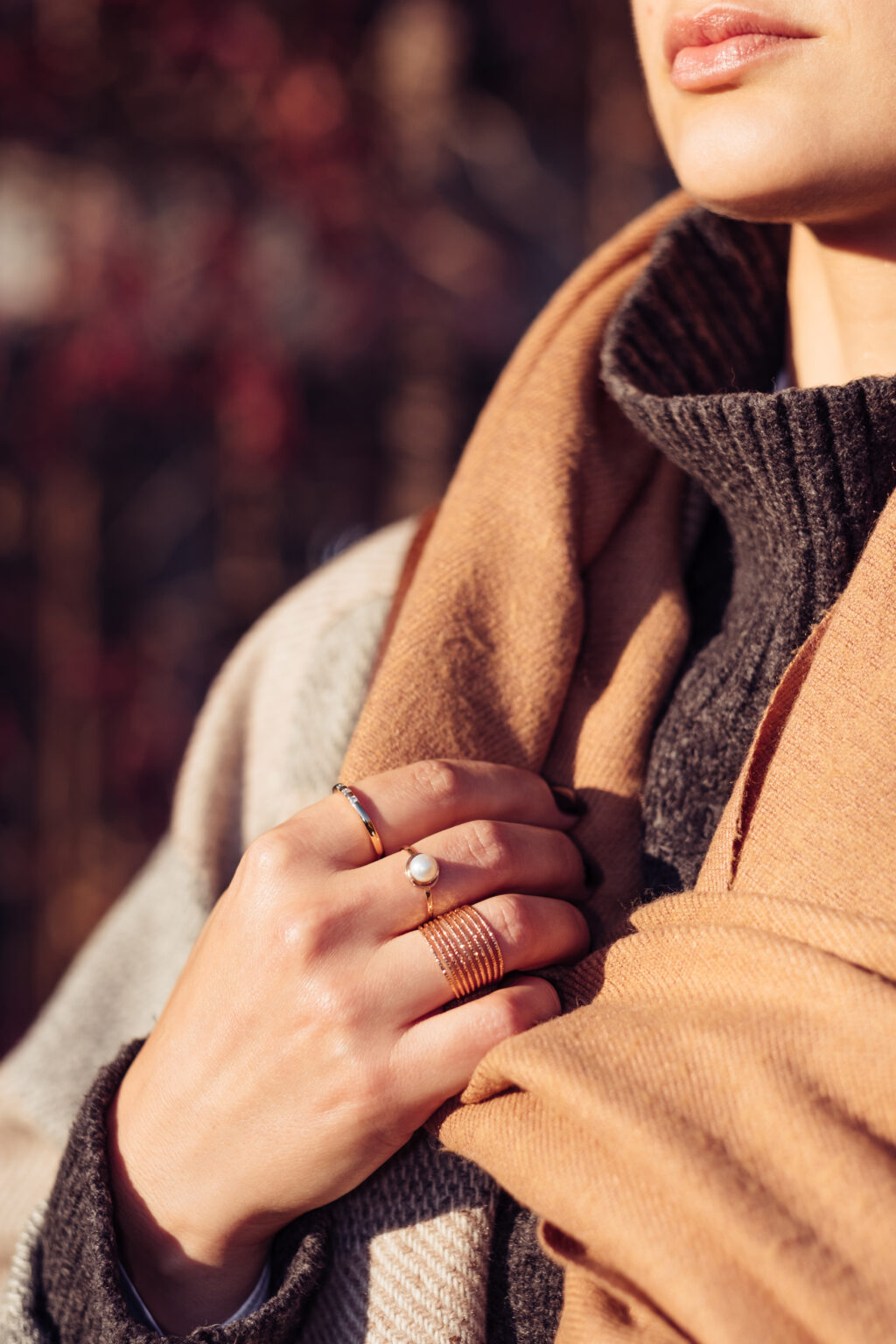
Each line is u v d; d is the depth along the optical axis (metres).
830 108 0.52
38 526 1.57
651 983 0.53
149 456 1.64
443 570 0.60
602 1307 0.50
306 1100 0.53
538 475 0.61
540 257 1.66
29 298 1.42
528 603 0.60
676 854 0.57
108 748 1.56
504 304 1.57
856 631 0.53
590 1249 0.50
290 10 1.37
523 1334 0.54
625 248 0.66
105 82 1.37
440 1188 0.55
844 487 0.55
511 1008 0.53
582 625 0.60
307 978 0.53
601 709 0.59
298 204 1.38
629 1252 0.49
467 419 1.67
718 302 0.62
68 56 1.35
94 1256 0.54
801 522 0.56
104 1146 0.56
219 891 0.66
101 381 1.38
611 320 0.63
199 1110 0.54
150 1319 0.55
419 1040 0.53
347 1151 0.53
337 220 1.39
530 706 0.59
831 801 0.53
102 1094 0.57
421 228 1.46
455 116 1.50
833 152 0.53
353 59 1.40
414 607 0.60
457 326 1.53
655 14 0.55
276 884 0.54
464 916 0.54
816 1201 0.48
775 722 0.55
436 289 1.48
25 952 1.58
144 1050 0.57
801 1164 0.49
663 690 0.60
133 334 1.38
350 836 0.55
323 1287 0.55
